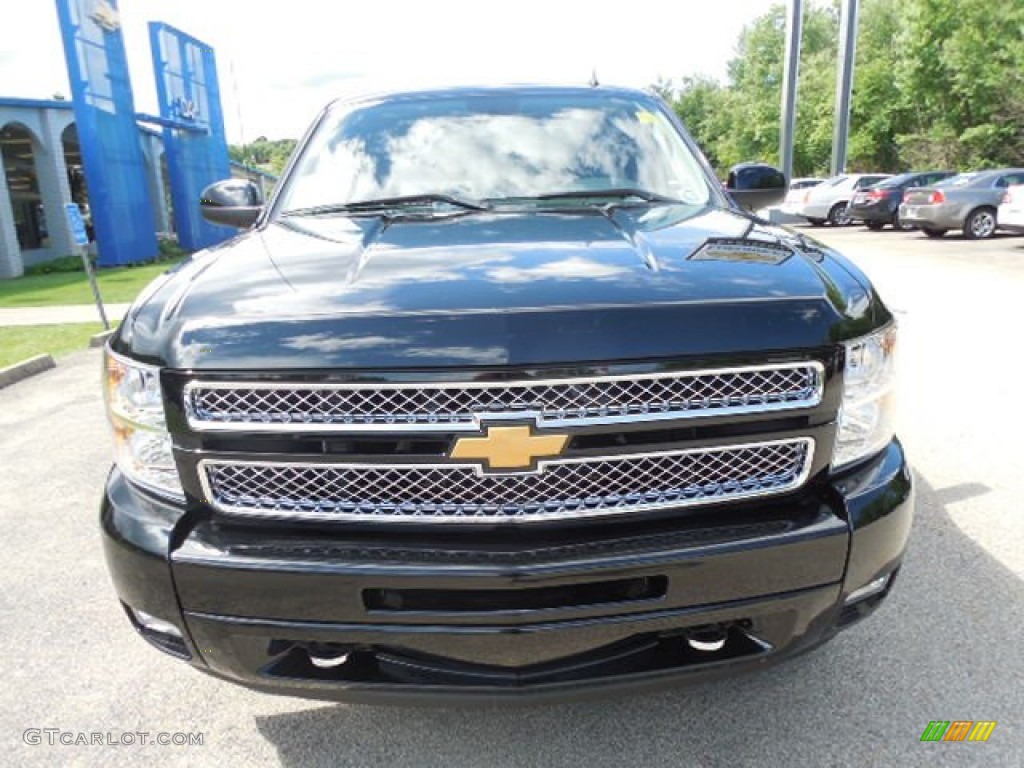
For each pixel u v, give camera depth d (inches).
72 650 103.3
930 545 121.1
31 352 315.0
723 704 87.8
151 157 1099.3
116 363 70.6
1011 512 131.5
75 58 703.7
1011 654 94.6
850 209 811.4
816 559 66.6
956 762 78.2
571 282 67.9
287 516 65.4
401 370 61.2
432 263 74.8
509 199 107.5
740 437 64.5
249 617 66.1
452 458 62.2
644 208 101.7
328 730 86.4
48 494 158.9
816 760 79.0
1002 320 286.7
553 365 61.1
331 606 64.4
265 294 69.9
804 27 2268.7
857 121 1651.1
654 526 65.7
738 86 2551.7
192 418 64.5
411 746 83.4
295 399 62.9
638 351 61.9
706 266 72.4
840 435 68.9
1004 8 1164.5
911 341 255.8
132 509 70.9
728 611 65.8
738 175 125.6
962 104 1290.6
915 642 97.4
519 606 64.0
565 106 124.3
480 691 66.4
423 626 64.4
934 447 162.1
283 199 112.6
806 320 65.2
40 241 1043.9
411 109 124.4
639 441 62.9
